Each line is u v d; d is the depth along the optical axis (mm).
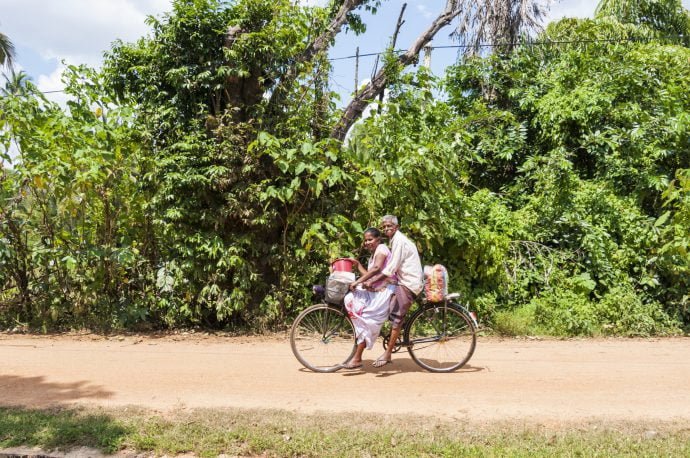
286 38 9797
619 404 5523
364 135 9922
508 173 12836
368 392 5859
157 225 9219
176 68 9461
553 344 8750
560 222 10633
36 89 9234
